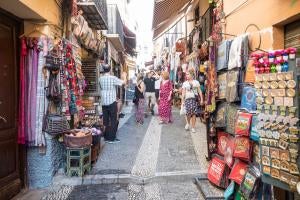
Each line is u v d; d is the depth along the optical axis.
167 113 11.98
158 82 15.76
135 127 11.45
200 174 5.94
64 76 6.16
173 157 7.09
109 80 8.72
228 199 4.68
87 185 5.73
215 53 6.00
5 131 5.15
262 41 4.89
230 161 4.80
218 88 5.83
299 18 4.19
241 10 5.84
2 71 5.11
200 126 10.95
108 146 8.33
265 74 3.63
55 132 5.68
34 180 5.69
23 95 5.55
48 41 5.64
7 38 5.25
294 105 3.30
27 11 5.08
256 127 3.89
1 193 4.90
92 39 9.30
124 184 5.76
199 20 12.37
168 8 11.52
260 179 3.91
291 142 3.29
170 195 5.18
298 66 3.30
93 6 7.79
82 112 7.66
